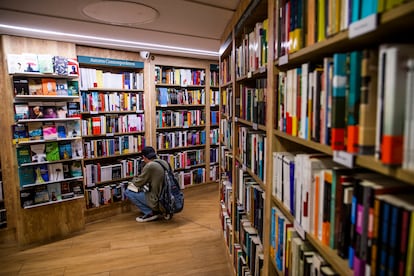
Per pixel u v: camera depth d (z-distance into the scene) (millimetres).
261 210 1634
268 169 1429
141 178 3555
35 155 3012
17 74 2844
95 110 3689
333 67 810
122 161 4027
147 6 2119
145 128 4211
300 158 1051
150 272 2516
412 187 698
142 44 3508
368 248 711
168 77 4422
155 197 3584
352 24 690
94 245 3039
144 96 4152
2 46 2869
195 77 4734
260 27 1563
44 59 2939
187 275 2469
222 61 3164
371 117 692
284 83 1238
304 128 1033
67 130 3203
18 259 2775
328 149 843
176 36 3066
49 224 3197
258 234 1723
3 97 2998
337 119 785
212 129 5184
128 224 3604
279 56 1247
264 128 1502
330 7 830
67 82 3180
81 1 2020
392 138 580
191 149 5031
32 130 2965
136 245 3021
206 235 3250
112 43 3406
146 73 4117
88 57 3506
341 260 825
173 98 4523
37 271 2561
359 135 710
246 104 1944
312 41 956
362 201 732
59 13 2281
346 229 811
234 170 2338
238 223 2215
